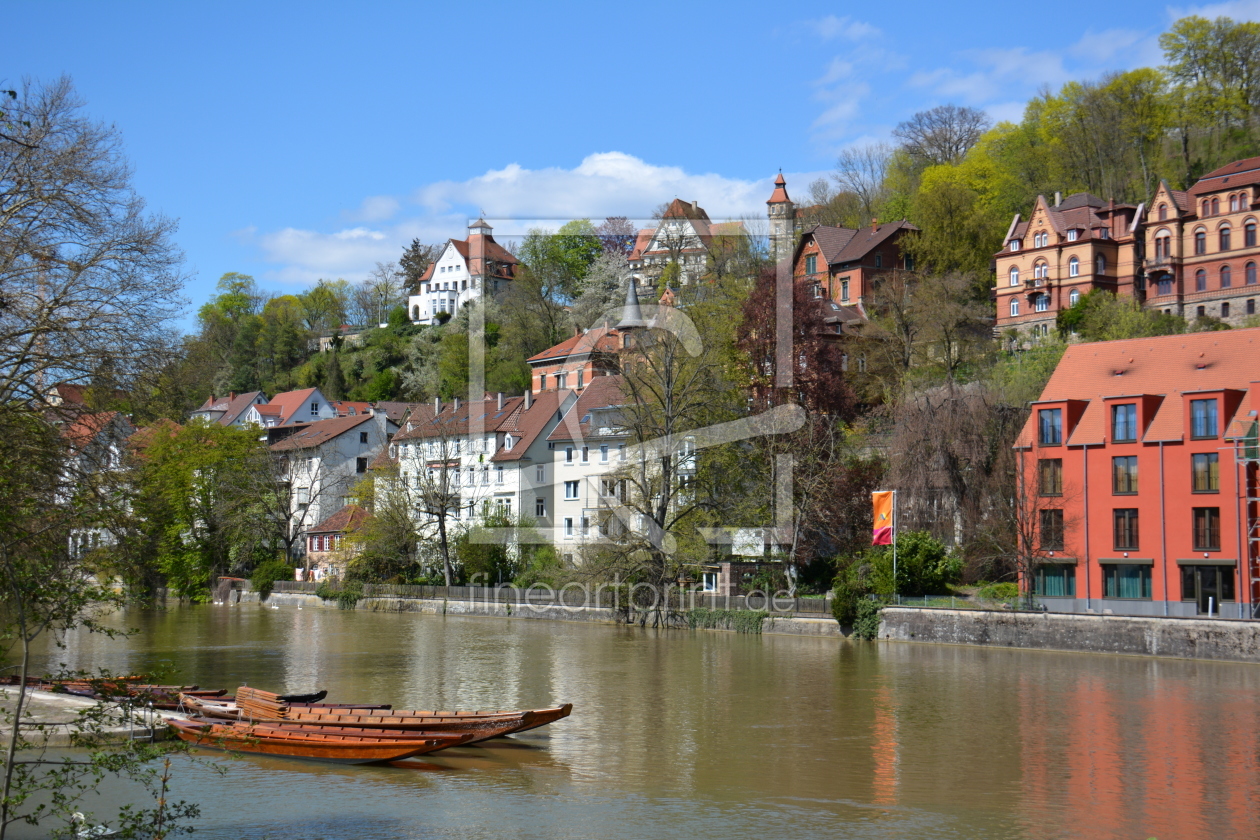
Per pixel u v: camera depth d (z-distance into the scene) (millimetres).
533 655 48156
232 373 152500
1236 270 93625
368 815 21797
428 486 76750
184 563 87312
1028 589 54188
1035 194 119125
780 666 44281
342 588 78938
